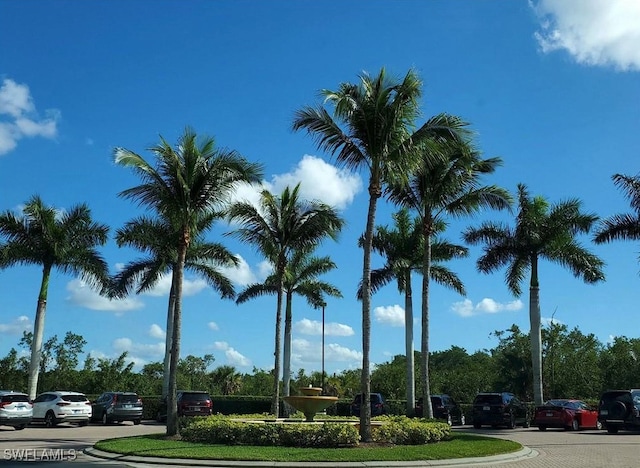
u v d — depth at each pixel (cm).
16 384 4962
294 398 2194
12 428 2917
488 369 6575
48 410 3006
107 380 5441
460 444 1828
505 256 3488
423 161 2052
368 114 1891
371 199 1928
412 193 2827
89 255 3331
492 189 2783
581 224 3341
